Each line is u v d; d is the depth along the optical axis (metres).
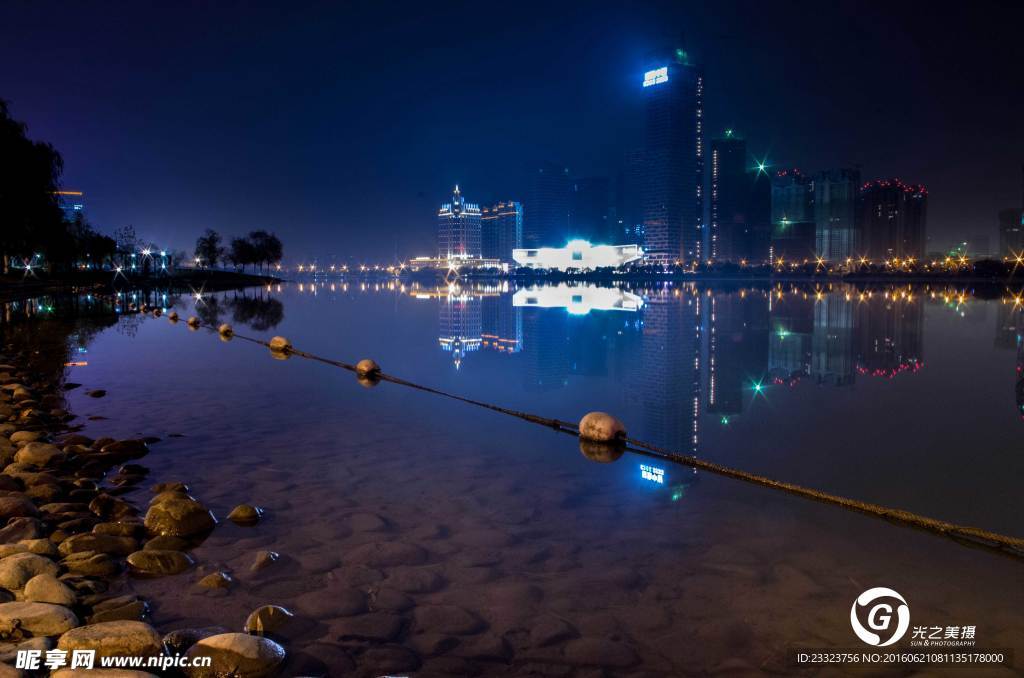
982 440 10.42
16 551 5.63
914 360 22.19
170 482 7.75
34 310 42.44
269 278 185.38
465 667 4.14
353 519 6.70
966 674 4.03
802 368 20.92
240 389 14.94
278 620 4.64
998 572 5.44
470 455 9.24
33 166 48.28
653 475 8.27
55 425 11.05
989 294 87.62
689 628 4.60
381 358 22.25
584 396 15.53
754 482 7.91
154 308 46.47
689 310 61.66
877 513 6.71
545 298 94.44
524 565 5.61
